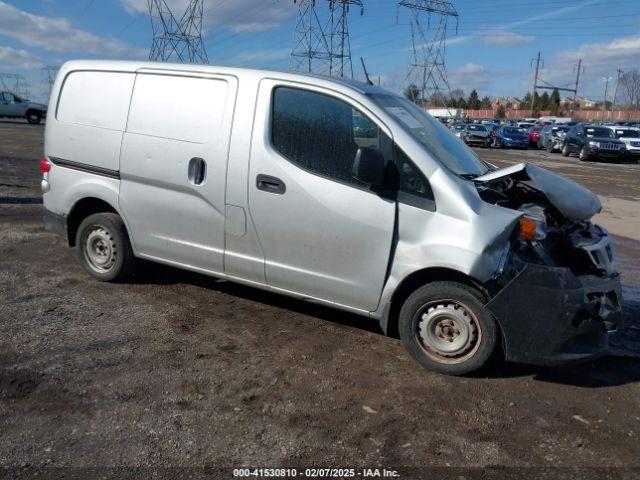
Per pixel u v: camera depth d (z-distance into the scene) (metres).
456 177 3.97
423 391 3.78
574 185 4.48
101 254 5.41
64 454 2.93
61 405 3.37
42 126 34.56
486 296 3.84
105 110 5.07
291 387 3.73
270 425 3.29
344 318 4.93
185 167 4.64
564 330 3.73
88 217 5.38
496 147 36.50
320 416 3.41
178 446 3.05
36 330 4.34
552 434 3.37
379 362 4.15
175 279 5.65
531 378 4.04
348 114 4.14
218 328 4.58
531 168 4.38
